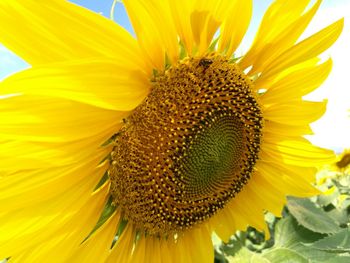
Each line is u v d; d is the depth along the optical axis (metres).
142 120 0.20
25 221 0.17
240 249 0.33
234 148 0.24
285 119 0.25
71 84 0.16
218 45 0.22
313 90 0.25
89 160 0.19
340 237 0.32
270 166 0.27
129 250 0.22
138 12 0.17
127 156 0.20
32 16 0.15
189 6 0.20
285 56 0.23
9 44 0.15
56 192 0.18
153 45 0.19
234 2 0.21
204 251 0.26
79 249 0.20
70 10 0.16
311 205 0.34
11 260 0.18
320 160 0.26
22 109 0.16
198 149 0.22
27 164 0.16
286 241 0.33
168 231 0.24
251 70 0.24
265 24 0.22
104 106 0.17
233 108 0.23
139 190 0.21
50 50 0.16
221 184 0.24
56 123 0.16
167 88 0.20
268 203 0.27
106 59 0.16
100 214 0.20
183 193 0.22
